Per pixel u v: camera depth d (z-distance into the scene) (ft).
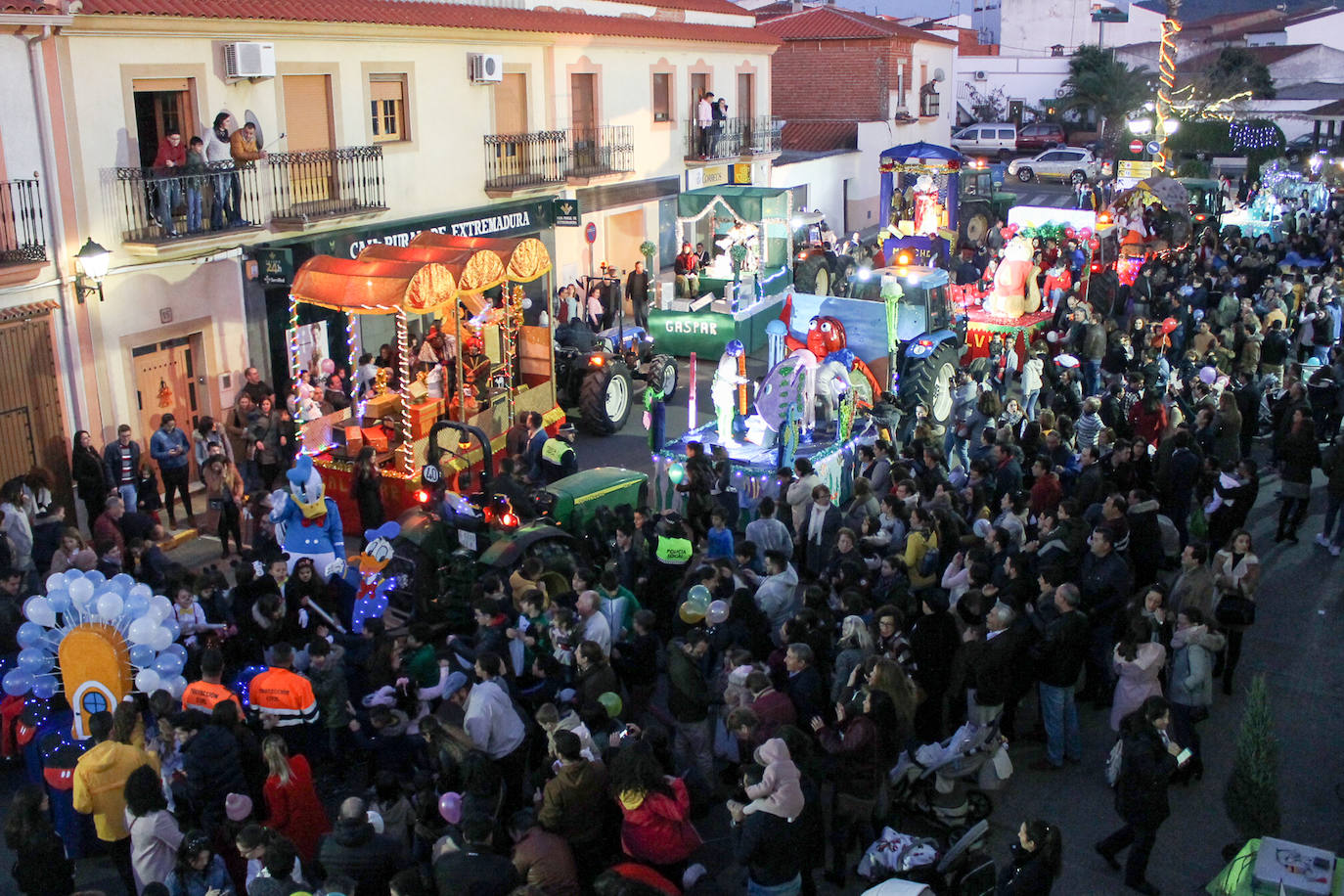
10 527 36.47
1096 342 57.36
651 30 79.41
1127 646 27.37
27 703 28.12
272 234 52.01
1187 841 26.84
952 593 31.83
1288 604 38.96
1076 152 159.02
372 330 58.13
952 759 26.89
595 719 25.07
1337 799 28.27
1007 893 21.16
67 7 41.34
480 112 64.69
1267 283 69.67
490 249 48.16
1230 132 157.79
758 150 94.38
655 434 46.75
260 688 26.63
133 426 46.65
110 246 44.50
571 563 33.86
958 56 212.84
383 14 56.75
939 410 53.11
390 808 23.82
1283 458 43.50
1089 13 227.61
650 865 22.86
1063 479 40.57
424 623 28.55
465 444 47.19
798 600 37.83
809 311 52.85
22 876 22.74
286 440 46.29
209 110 48.78
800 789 21.86
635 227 83.76
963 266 76.69
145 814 22.17
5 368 40.98
